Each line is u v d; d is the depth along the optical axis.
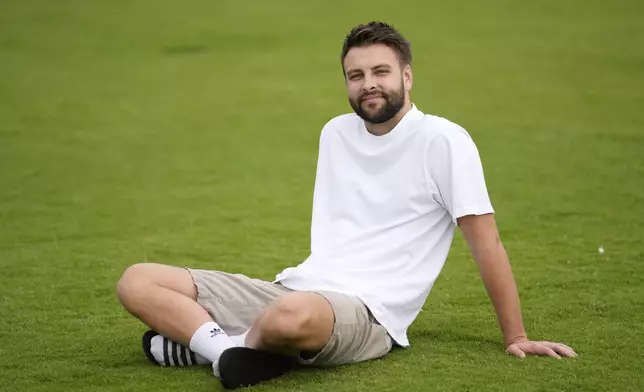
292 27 22.86
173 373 5.52
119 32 23.03
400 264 5.60
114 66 19.41
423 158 5.59
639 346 5.82
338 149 5.89
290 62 19.27
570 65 17.58
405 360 5.58
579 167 11.21
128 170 11.98
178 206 10.30
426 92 16.00
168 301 5.46
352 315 5.33
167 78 18.16
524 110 14.45
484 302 6.94
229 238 9.05
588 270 7.61
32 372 5.64
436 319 6.53
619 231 8.74
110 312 6.90
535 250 8.24
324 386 5.19
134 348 6.07
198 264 8.22
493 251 5.55
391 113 5.58
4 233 9.32
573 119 13.70
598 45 19.20
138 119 14.99
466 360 5.57
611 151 11.87
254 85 17.31
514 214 9.45
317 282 5.58
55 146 13.30
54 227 9.52
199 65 19.30
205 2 26.67
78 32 23.12
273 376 5.31
